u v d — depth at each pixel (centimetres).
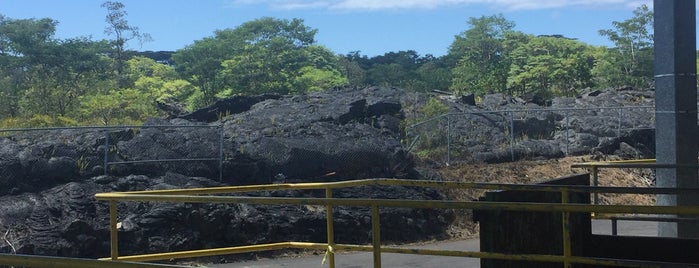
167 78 6662
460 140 1958
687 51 828
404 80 9550
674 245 539
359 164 1479
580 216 539
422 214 1308
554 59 6400
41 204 1107
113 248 676
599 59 6812
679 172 827
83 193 1159
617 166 806
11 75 4750
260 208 1200
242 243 1101
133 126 1350
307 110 1870
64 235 1035
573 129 2206
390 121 1933
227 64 6156
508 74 7062
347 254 1049
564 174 1752
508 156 1856
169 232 1080
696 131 835
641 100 2883
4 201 1110
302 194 1327
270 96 2155
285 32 8812
